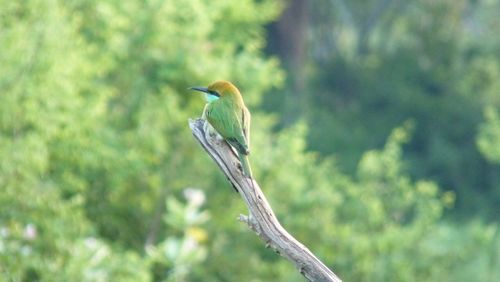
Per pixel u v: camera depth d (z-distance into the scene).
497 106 48.81
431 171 45.31
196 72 20.78
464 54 51.44
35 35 15.67
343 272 21.58
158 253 15.77
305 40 50.66
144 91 20.64
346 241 21.53
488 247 22.89
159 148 19.78
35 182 15.02
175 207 16.25
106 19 19.75
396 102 48.72
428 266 22.16
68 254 14.95
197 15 21.08
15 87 15.39
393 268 21.58
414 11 53.12
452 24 52.44
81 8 19.66
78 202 15.40
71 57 16.67
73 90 16.48
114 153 18.39
